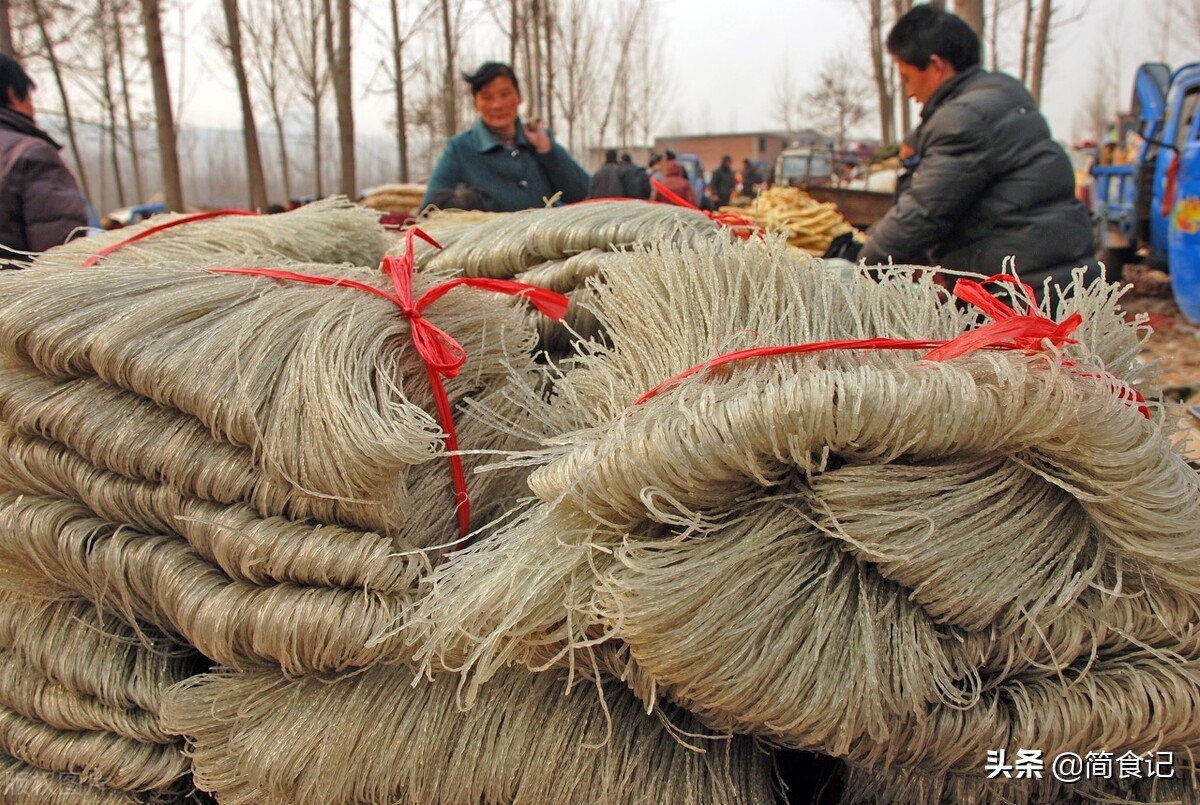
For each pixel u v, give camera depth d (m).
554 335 1.40
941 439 0.78
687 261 1.07
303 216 1.61
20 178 2.44
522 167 2.89
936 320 1.00
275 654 0.94
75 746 1.10
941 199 2.30
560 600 0.83
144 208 9.42
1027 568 0.81
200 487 0.97
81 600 1.12
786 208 4.10
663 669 0.78
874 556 0.78
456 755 0.95
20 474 1.01
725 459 0.78
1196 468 0.98
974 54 2.42
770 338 0.95
